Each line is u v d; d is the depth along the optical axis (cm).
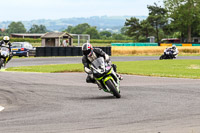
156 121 1977
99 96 3089
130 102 2678
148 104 2564
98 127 1864
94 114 2228
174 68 6438
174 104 2542
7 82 4219
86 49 2927
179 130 1769
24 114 2303
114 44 14688
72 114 2248
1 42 6078
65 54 11281
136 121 1988
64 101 2841
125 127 1850
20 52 10288
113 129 1812
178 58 10650
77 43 17750
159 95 3016
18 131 1816
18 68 6350
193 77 4625
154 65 7269
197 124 1888
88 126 1892
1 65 5962
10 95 3259
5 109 2542
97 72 2905
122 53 13162
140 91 3303
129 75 5028
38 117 2178
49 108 2528
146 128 1817
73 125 1923
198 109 2327
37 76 4925
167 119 2025
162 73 5266
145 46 13788
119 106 2506
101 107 2488
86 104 2648
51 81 4297
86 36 17412
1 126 1942
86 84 3972
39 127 1894
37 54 10806
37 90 3531
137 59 10238
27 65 7369
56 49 11106
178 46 14412
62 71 5734
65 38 17100
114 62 8425
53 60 9156
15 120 2103
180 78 4534
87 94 3225
